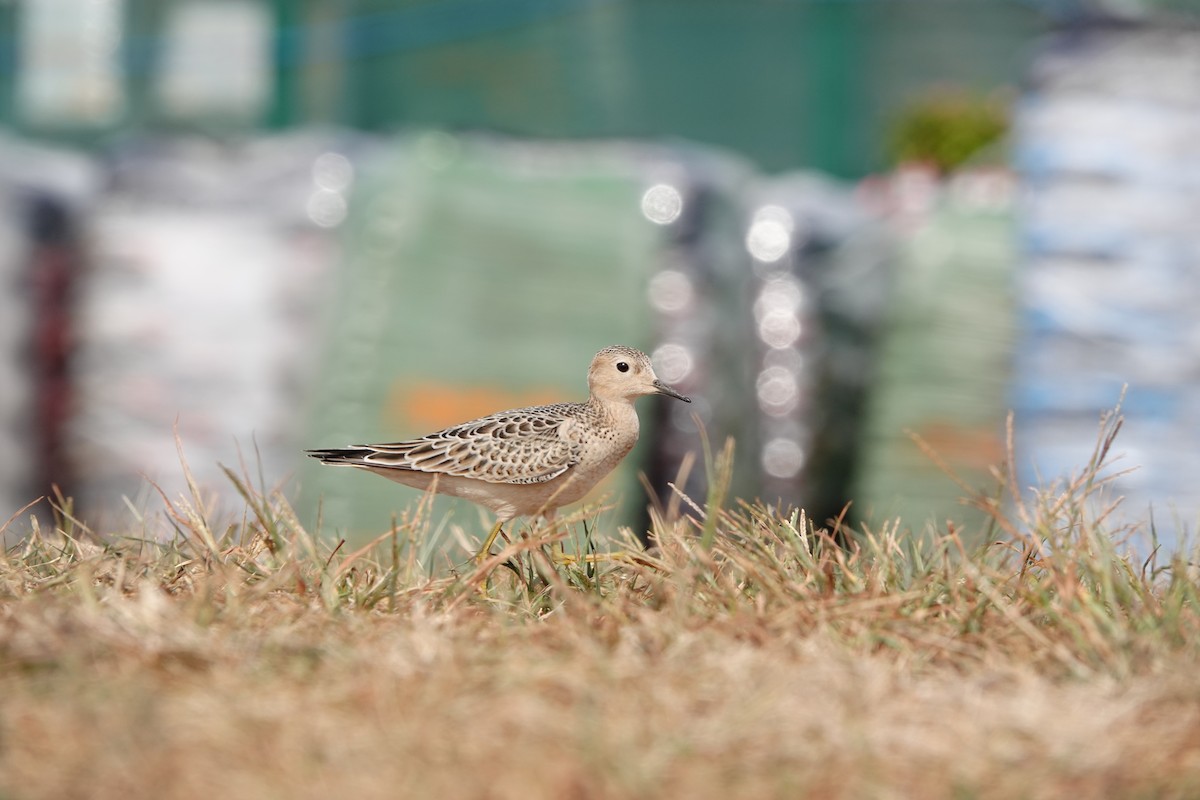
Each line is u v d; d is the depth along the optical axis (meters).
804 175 24.52
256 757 6.18
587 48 24.56
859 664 7.24
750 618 7.74
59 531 9.47
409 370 16.67
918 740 6.52
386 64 24.42
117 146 19.08
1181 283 16.25
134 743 6.15
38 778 5.97
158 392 16.94
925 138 22.47
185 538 9.12
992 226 17.50
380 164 17.45
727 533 9.19
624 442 9.85
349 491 16.08
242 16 24.28
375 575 8.82
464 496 9.71
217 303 17.03
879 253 19.14
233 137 20.31
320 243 17.12
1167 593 8.13
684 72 24.73
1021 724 6.62
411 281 16.80
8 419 17.20
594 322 17.00
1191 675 7.03
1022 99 17.72
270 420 16.73
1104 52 16.80
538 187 17.31
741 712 6.59
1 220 17.62
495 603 8.27
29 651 6.98
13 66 24.28
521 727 6.44
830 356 18.84
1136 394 16.17
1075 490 9.74
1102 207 16.48
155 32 24.34
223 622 7.70
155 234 17.20
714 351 17.47
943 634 7.80
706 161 18.84
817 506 18.58
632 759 6.15
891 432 17.38
